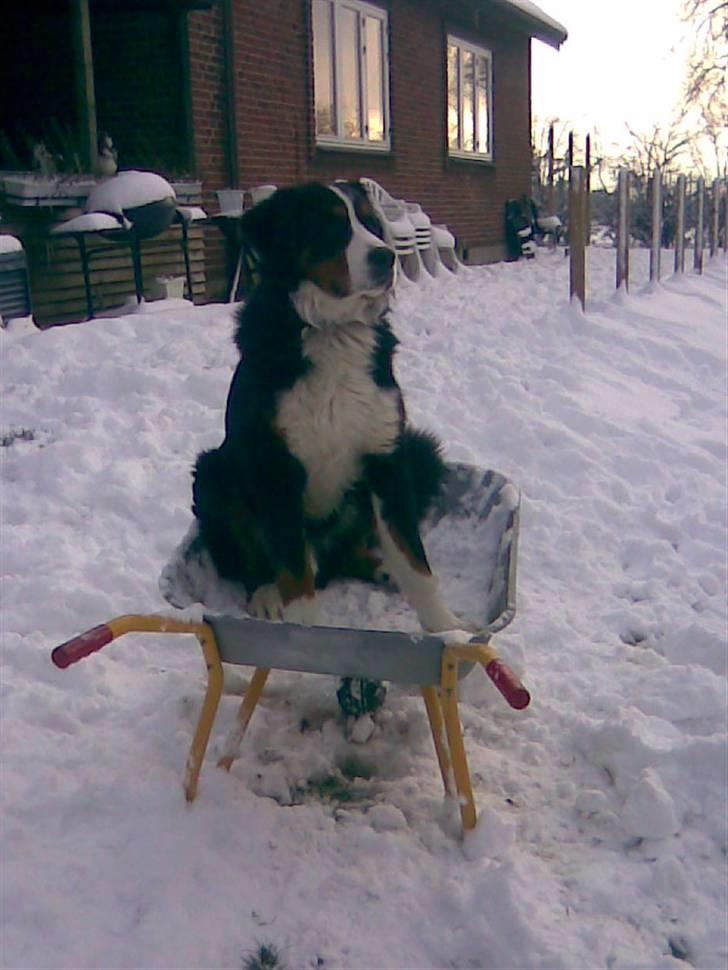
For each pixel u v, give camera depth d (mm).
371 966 1645
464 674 1959
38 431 3979
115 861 1798
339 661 1827
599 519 3523
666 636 2691
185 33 7496
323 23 9445
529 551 3262
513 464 3975
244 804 1949
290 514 2207
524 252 14211
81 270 6809
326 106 9656
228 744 2059
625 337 5922
